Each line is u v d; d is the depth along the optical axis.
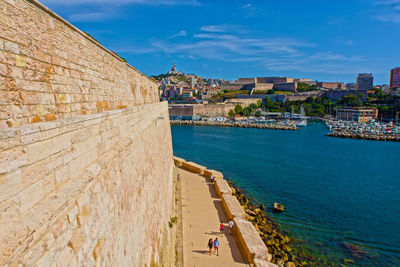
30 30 5.39
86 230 5.08
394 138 91.38
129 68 15.11
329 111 175.62
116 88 11.70
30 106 5.29
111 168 6.95
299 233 28.59
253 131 115.69
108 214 6.45
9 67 4.73
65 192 4.30
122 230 7.63
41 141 3.92
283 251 24.70
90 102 8.41
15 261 3.02
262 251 20.89
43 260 3.57
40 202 3.82
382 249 25.98
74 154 4.98
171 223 21.72
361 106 162.50
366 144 84.38
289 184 44.72
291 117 164.38
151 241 12.43
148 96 22.45
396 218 32.53
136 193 9.83
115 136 7.64
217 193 35.72
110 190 6.72
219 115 163.12
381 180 47.34
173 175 35.56
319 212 33.88
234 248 22.81
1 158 3.06
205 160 61.28
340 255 24.88
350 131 109.06
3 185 3.07
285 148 76.50
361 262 23.94
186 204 31.88
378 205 36.41
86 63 8.27
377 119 146.75
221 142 86.00
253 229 24.16
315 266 23.16
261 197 38.75
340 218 32.31
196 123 139.62
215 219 28.17
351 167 55.91
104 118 6.75
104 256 6.02
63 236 4.18
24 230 3.26
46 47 5.97
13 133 3.29
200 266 20.09
